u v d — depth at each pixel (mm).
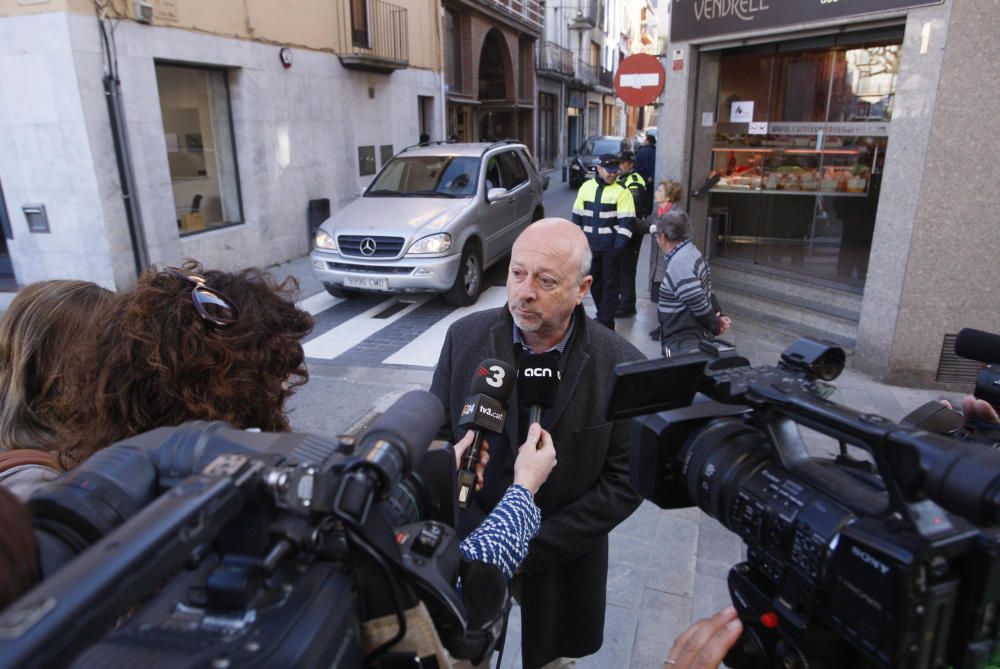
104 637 679
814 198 6805
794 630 973
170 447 878
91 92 7004
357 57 11344
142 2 7402
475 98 19984
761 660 1077
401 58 13469
